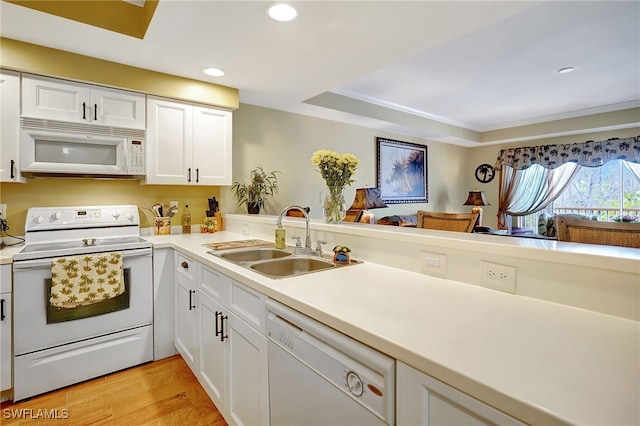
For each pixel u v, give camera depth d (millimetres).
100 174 2396
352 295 1144
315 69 2488
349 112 3986
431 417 697
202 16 1765
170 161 2631
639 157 5035
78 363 2072
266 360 1271
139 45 2092
